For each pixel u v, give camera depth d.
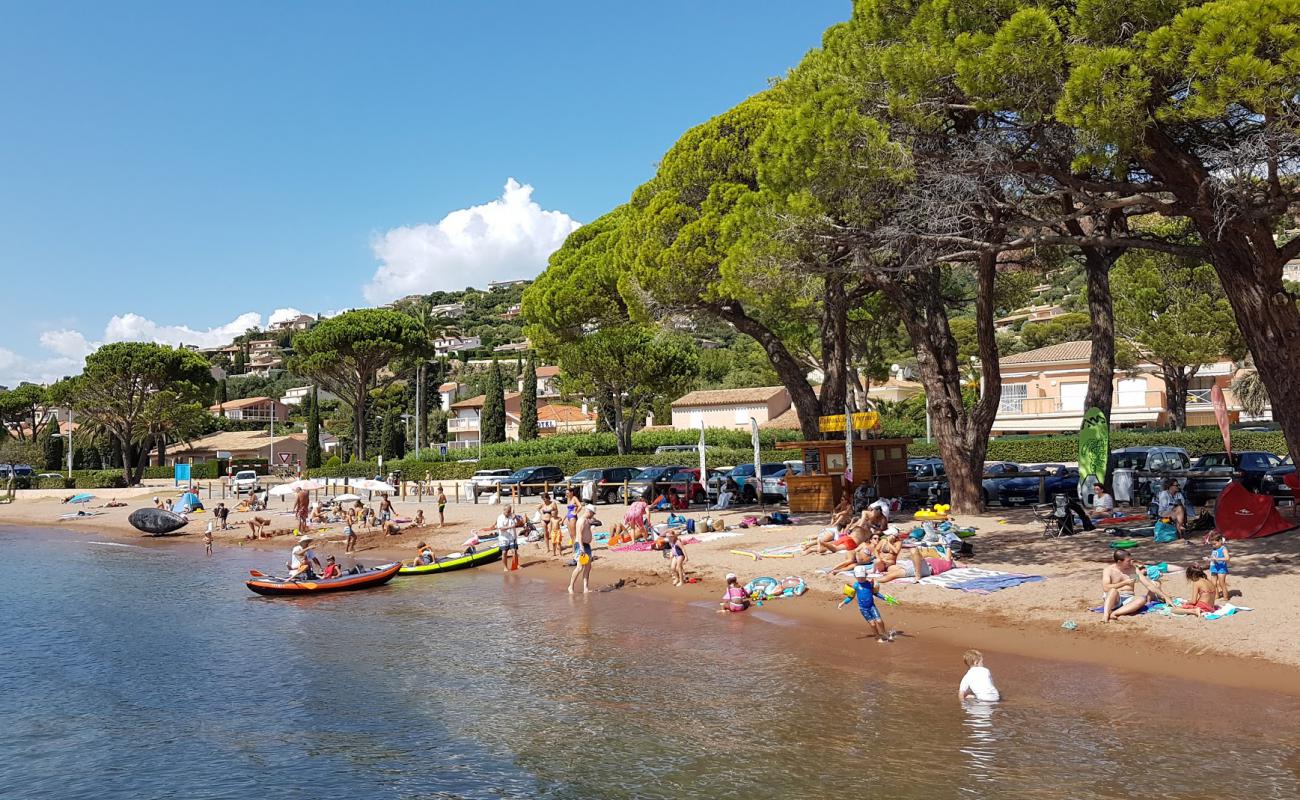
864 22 18.70
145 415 75.38
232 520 46.62
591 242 39.28
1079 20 14.34
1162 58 13.23
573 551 27.94
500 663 15.82
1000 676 13.21
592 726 12.10
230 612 22.59
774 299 24.11
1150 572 17.20
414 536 35.44
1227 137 15.33
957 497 26.97
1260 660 12.86
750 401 74.50
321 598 24.11
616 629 18.02
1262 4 12.16
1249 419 59.94
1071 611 15.96
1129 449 30.70
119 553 37.84
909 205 18.59
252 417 147.00
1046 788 9.21
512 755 11.19
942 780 9.56
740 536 26.92
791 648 15.62
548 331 44.03
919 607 17.53
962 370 77.81
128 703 14.47
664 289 29.55
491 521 36.75
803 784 9.68
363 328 70.56
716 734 11.47
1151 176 16.92
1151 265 46.31
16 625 21.52
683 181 29.89
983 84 14.88
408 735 12.21
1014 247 17.58
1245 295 16.44
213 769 11.29
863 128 17.22
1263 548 18.83
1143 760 9.83
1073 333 92.38
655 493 37.06
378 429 104.62
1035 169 16.86
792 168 18.44
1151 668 13.02
